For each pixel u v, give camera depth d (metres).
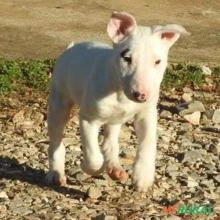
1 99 13.06
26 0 26.80
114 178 8.46
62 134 8.73
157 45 7.45
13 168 9.30
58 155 8.67
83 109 7.91
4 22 23.84
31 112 12.19
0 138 10.70
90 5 26.64
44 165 9.45
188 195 8.30
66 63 8.52
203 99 13.53
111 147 8.44
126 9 26.64
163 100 13.26
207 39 22.31
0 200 7.97
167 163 9.51
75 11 25.83
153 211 7.67
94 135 7.93
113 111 7.85
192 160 9.67
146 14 26.22
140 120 8.11
